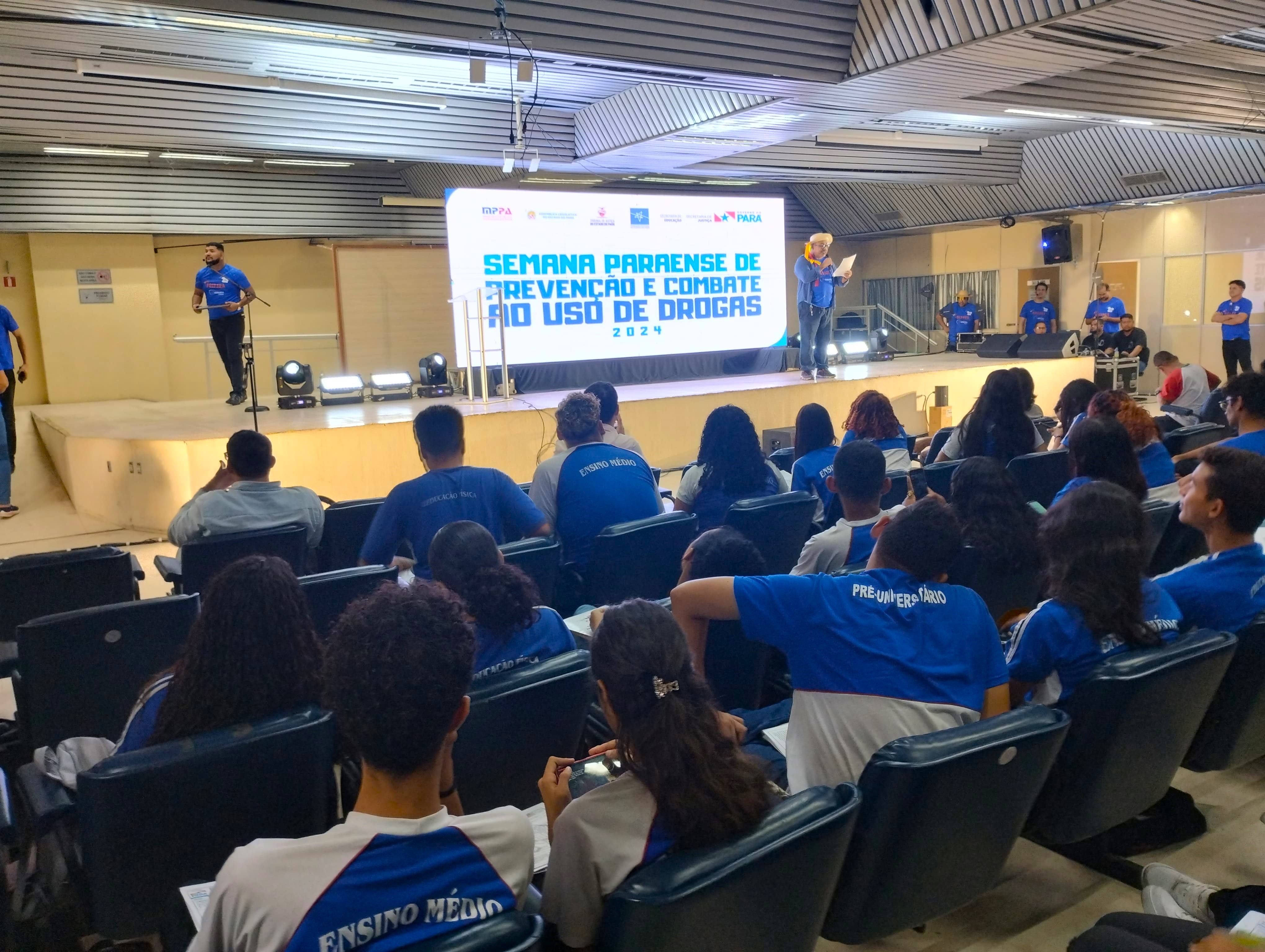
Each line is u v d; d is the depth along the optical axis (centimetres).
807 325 1027
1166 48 651
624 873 137
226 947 116
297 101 822
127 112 750
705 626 212
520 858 129
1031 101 804
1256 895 195
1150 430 401
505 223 952
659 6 612
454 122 901
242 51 648
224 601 179
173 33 579
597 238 1009
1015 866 250
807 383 977
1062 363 1199
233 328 920
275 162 1159
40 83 707
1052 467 464
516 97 814
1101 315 1289
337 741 182
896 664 193
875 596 200
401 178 1328
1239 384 384
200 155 1080
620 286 1030
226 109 793
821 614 198
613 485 377
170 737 178
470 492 344
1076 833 212
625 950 129
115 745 214
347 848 118
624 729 141
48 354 1173
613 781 144
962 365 1173
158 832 167
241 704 178
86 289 1184
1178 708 206
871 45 672
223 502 372
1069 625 216
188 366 1278
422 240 1354
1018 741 168
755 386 961
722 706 272
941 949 216
